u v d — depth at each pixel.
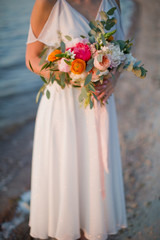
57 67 1.49
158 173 2.87
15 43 11.15
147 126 3.91
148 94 4.98
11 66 9.00
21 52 10.19
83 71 1.41
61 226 1.76
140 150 3.33
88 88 1.48
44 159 1.78
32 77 8.27
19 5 18.36
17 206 2.81
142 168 2.98
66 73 1.51
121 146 3.45
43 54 1.56
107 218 1.86
